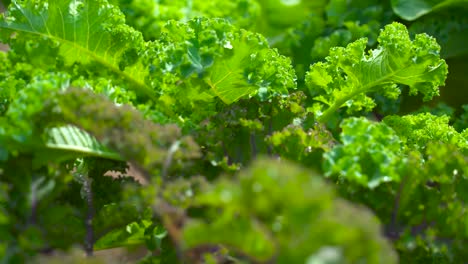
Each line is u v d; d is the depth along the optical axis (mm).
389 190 867
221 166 923
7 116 862
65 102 823
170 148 826
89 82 970
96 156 942
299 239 634
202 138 943
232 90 1016
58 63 1047
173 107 1043
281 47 1579
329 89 1129
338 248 612
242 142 950
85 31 1045
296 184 650
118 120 821
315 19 1589
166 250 912
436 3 1531
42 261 717
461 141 1107
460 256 828
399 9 1531
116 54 1048
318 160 913
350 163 854
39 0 1042
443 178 864
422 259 850
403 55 1078
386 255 631
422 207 854
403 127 1134
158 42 1045
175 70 1005
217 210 780
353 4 1587
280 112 1006
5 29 1040
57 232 805
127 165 990
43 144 854
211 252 832
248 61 1002
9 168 825
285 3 1652
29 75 1005
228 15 1582
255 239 674
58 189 825
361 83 1114
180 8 1520
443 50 1521
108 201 949
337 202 668
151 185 793
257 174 666
